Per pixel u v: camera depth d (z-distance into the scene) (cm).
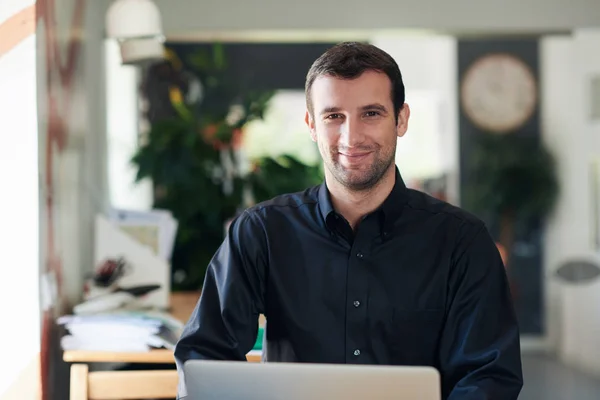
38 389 240
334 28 457
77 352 245
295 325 168
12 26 240
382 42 575
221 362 139
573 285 550
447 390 166
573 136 550
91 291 306
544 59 563
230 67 536
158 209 382
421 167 582
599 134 535
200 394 139
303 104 540
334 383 136
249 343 170
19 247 240
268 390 137
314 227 170
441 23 461
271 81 538
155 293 308
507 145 570
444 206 171
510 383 156
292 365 137
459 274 165
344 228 167
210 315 168
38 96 246
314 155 535
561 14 466
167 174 376
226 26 454
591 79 531
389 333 167
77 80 336
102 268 309
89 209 358
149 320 253
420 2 460
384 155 157
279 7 455
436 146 579
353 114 154
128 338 246
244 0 453
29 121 240
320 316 167
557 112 558
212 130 386
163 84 445
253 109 394
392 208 167
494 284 164
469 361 161
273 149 537
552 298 556
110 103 433
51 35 276
